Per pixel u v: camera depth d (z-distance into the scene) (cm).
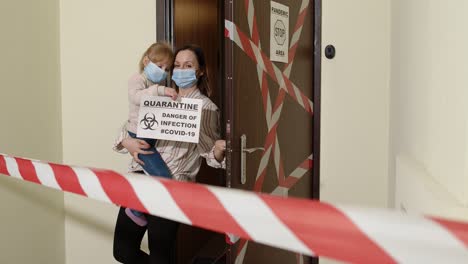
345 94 260
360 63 257
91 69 266
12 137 221
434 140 119
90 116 267
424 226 54
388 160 251
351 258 59
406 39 182
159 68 197
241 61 190
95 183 102
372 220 57
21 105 228
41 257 245
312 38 261
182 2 309
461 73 90
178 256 309
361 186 262
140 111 196
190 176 208
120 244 213
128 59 263
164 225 199
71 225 270
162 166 199
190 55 197
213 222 74
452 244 52
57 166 121
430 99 125
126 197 91
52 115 257
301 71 249
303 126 254
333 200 266
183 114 192
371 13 254
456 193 93
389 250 56
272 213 66
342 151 263
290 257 245
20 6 226
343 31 258
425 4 135
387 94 255
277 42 222
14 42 222
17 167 143
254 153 202
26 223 232
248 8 195
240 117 190
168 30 262
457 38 94
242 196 71
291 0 235
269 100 215
